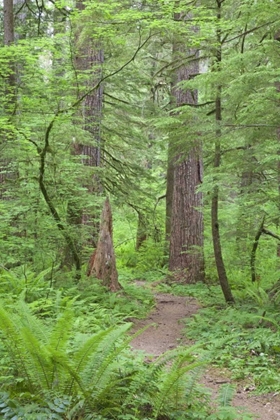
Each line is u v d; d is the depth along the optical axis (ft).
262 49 26.96
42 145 32.48
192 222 50.24
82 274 35.01
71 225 34.40
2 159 34.86
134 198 55.42
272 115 28.35
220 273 35.76
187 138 33.35
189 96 47.78
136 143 52.65
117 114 51.16
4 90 34.78
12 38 39.75
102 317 26.91
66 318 14.37
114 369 15.60
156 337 28.63
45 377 14.05
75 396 13.84
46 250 31.68
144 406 15.08
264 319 27.84
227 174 30.68
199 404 16.05
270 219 33.42
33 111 32.35
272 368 22.03
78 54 37.19
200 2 32.27
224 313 31.86
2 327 14.25
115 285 35.65
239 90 27.17
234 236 35.29
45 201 33.55
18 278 29.58
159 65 61.77
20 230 31.22
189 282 49.01
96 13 28.78
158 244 60.64
